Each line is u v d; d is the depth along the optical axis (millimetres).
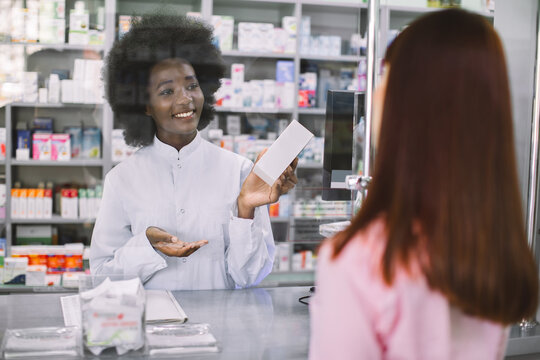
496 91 655
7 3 2234
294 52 3004
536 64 1838
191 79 1962
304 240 2385
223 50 2768
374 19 1979
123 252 1861
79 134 2402
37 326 1486
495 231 655
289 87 2924
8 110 2314
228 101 2680
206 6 2424
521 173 1892
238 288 1933
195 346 1363
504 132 663
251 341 1448
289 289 1933
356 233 681
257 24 2859
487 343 705
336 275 661
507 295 675
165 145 1909
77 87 2354
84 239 2447
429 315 650
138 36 1928
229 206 1925
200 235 1902
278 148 1785
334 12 3453
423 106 656
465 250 640
